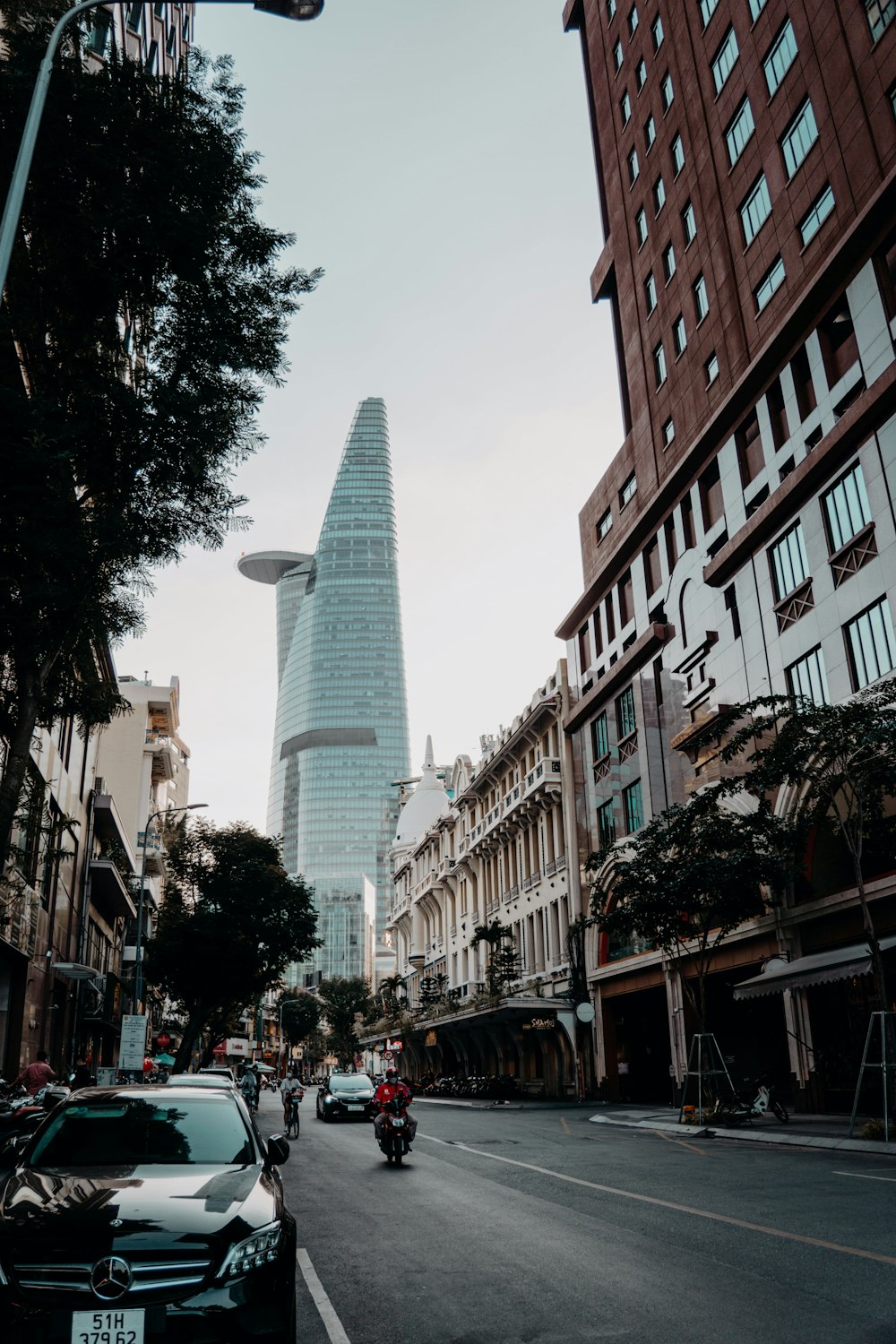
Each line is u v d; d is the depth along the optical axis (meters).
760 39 29.28
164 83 12.77
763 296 28.84
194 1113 6.70
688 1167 13.72
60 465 11.45
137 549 12.11
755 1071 29.25
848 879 23.47
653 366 36.38
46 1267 4.60
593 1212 9.89
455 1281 7.08
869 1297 6.19
